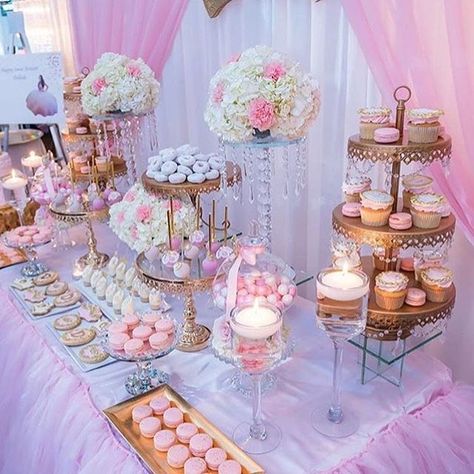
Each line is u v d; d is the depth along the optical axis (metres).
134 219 1.58
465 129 1.41
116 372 1.37
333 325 1.11
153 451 1.10
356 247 1.40
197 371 1.37
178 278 1.43
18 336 1.58
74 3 2.81
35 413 1.36
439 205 1.26
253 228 1.75
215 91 1.33
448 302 1.29
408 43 1.46
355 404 1.24
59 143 2.97
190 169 1.59
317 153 1.98
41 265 1.98
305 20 1.85
